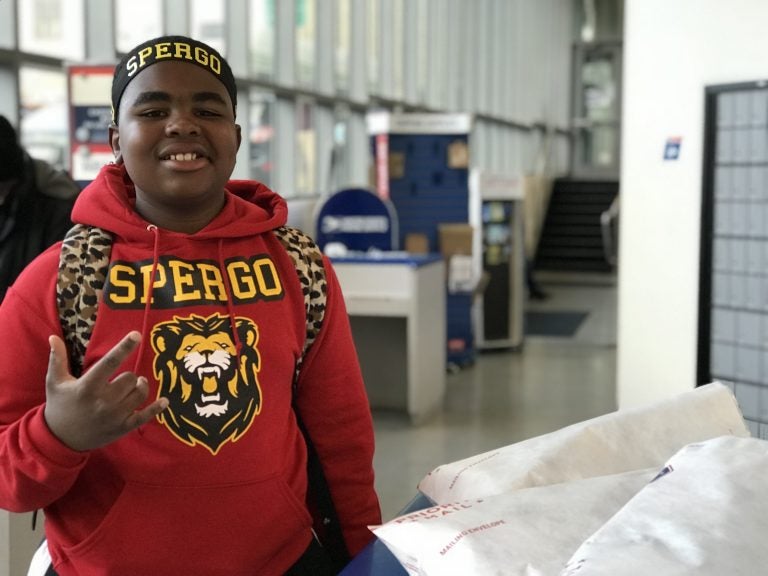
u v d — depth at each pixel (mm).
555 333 9703
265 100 8383
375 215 6625
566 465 1097
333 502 1517
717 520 821
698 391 1222
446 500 1115
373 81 11055
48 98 5406
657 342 5012
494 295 8500
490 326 8516
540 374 7484
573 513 957
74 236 1296
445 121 7652
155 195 1312
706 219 4727
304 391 1484
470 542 907
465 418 5977
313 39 9406
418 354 5672
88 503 1296
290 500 1354
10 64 4980
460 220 7750
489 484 1075
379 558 1085
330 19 9484
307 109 8953
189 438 1253
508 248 8484
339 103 9734
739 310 4613
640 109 5031
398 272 5578
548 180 18219
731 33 4598
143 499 1263
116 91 1340
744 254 4562
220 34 7617
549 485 1040
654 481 904
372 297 5609
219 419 1267
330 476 1513
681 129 4836
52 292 1253
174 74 1296
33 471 1123
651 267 5020
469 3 14000
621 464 1116
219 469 1271
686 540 800
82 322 1252
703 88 4715
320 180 9672
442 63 13109
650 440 1143
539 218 17203
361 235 6641
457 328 7770
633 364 5137
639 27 4992
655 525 828
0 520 2434
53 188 2611
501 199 8406
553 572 871
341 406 1486
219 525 1287
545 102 18906
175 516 1270
